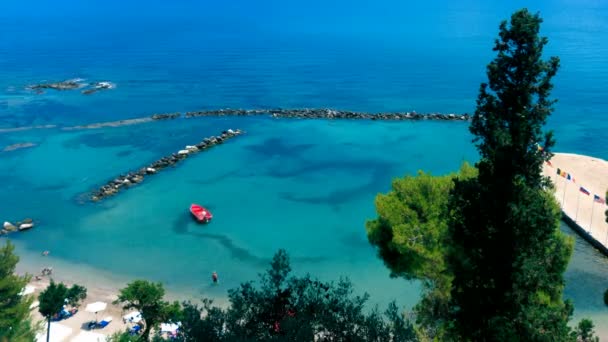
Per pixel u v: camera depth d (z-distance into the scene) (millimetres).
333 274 51031
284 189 74688
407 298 45906
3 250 36375
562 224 62250
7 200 70312
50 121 110375
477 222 23875
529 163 23031
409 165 84938
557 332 22266
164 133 102062
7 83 150875
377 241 37156
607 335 40562
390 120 111125
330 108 122812
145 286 37375
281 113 116312
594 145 95375
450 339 27047
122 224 63312
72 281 50031
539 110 23094
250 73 171500
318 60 197375
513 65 22969
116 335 31859
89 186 75188
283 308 16516
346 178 79125
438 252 31219
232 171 81938
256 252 56125
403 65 181625
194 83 154750
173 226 62719
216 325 15656
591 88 140000
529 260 22250
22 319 33969
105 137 99125
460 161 86500
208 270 52375
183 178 78688
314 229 61750
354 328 16016
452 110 119250
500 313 22953
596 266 52188
